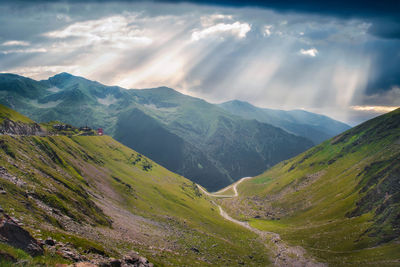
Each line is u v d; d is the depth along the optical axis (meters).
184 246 121.31
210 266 100.50
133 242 89.44
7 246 21.88
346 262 134.38
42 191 75.06
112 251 58.16
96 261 38.03
